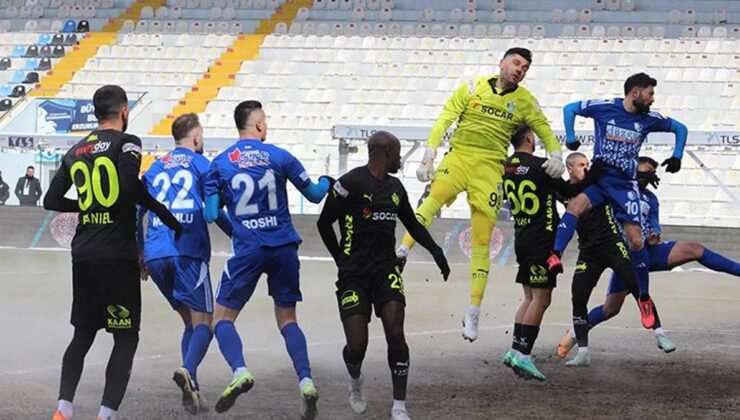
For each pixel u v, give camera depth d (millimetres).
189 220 24812
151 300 46719
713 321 42844
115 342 21422
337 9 125938
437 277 63594
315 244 82250
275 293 23781
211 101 114750
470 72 114062
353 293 22344
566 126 30734
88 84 119312
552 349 34406
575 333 31047
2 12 132500
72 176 21531
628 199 30297
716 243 76875
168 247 24828
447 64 115188
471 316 30484
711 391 26891
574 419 23219
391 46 118625
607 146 30406
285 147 106062
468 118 30469
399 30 120312
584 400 25484
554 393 26406
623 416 23594
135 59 122312
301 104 112500
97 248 21109
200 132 26281
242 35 123375
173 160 25453
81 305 21469
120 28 128375
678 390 26984
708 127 102812
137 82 119375
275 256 23500
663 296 53594
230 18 126938
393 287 22281
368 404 24594
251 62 119375
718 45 112000
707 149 85938
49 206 22062
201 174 25203
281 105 112688
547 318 43000
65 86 118938
